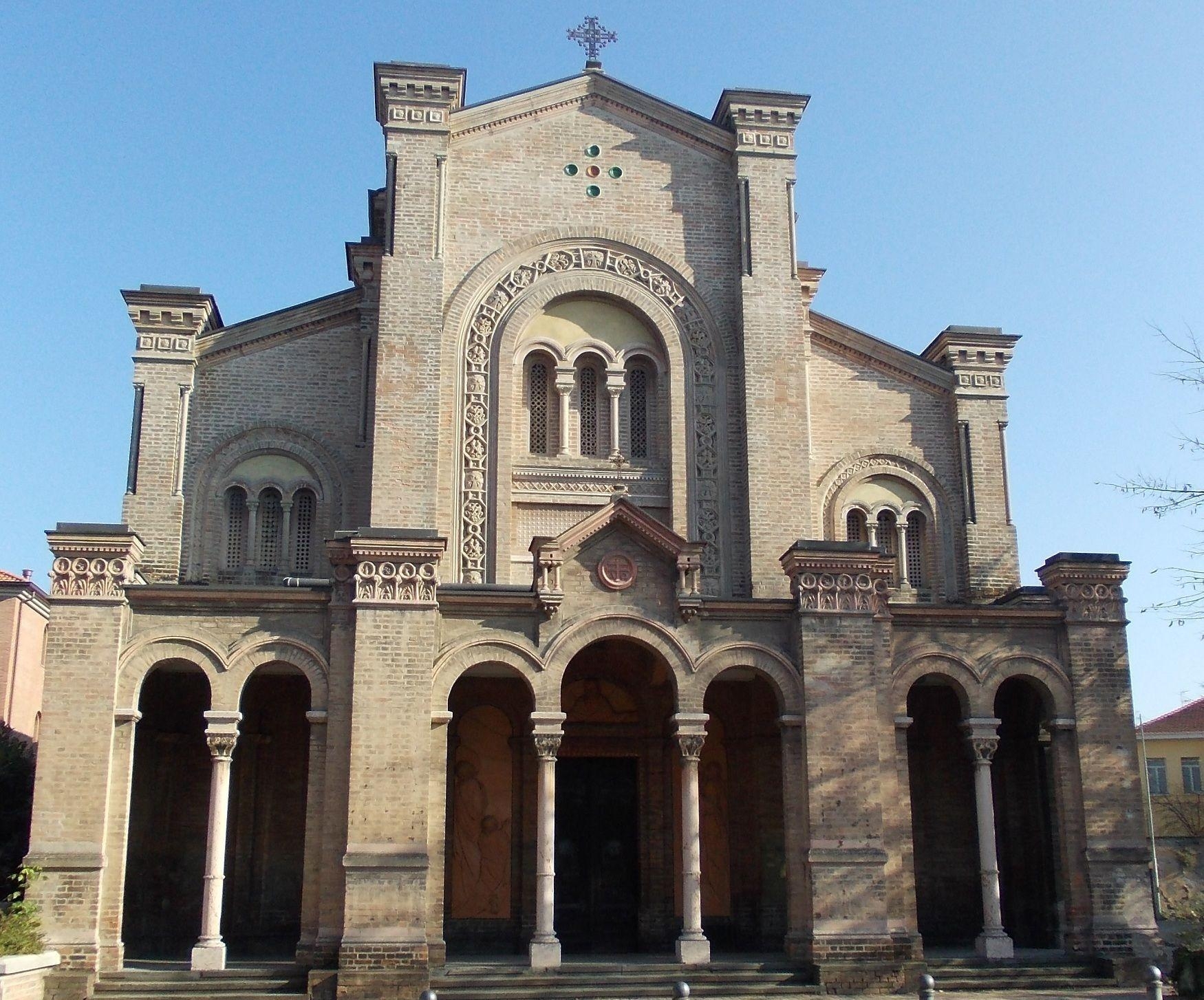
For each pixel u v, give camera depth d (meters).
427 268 32.34
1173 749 75.50
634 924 30.95
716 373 33.66
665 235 34.34
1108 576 29.86
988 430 35.41
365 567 27.08
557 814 31.42
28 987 23.28
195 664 26.98
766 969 26.47
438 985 25.25
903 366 35.56
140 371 32.56
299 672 29.69
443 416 32.19
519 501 32.31
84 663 26.31
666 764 31.62
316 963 25.41
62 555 26.69
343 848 26.03
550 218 33.94
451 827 30.66
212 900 26.03
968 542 34.59
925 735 33.09
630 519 28.11
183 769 30.83
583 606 27.86
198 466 32.66
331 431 33.38
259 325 33.44
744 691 32.16
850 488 34.75
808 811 27.17
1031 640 29.62
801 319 33.59
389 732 26.31
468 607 27.53
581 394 33.72
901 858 27.73
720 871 31.48
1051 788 30.45
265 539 32.81
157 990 24.91
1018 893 31.72
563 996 25.06
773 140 34.88
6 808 32.72
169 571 31.41
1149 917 28.08
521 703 31.45
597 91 34.94
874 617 28.38
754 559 31.88
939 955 28.94
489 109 34.16
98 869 25.34
